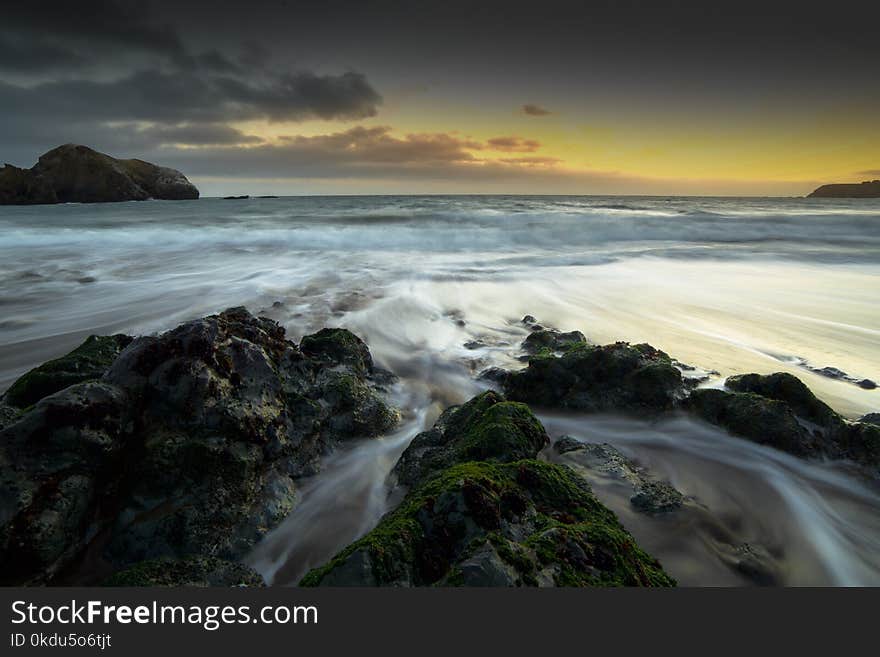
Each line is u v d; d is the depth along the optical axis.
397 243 23.45
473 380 8.88
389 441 7.00
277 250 21.78
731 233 26.42
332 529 5.32
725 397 7.10
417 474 5.62
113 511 4.68
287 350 7.43
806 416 6.71
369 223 31.11
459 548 3.78
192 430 5.09
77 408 4.57
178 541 4.57
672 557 4.68
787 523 5.29
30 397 6.04
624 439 7.04
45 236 23.86
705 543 4.88
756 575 4.52
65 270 17.58
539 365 8.05
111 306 13.31
